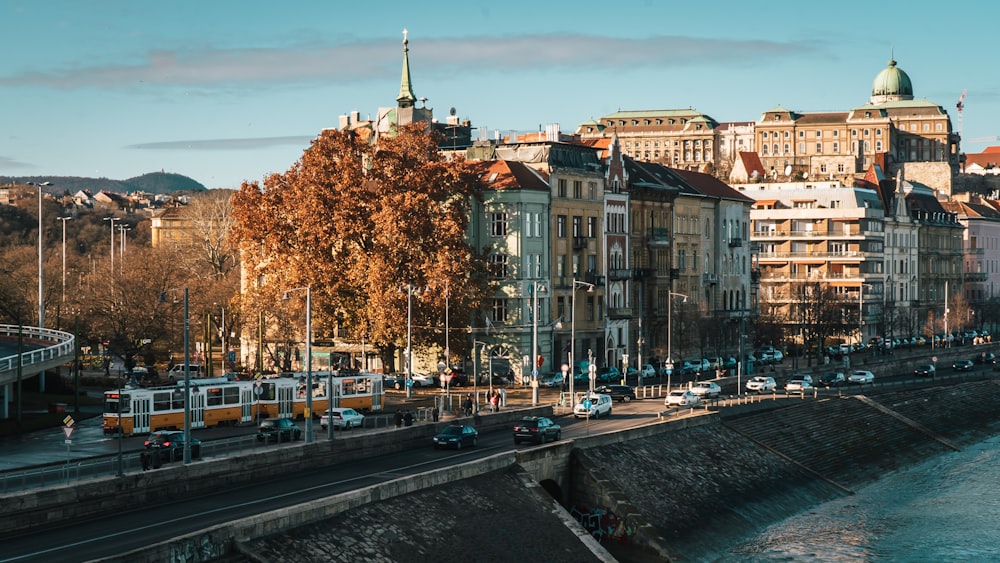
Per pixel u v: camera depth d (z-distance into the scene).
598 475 92.75
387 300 130.12
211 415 105.31
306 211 134.50
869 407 148.88
